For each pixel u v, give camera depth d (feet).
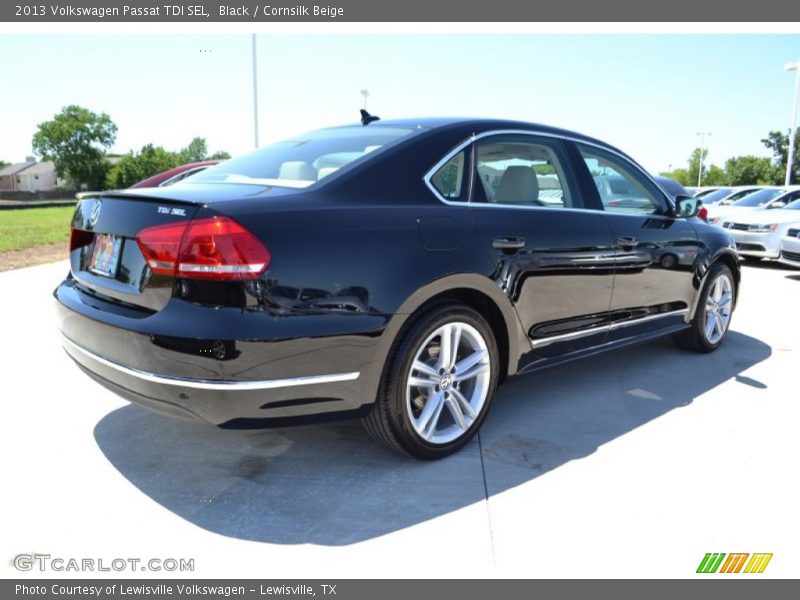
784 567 7.25
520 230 10.20
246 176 9.71
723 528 7.98
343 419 8.49
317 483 9.02
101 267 8.82
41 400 12.03
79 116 326.85
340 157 9.57
